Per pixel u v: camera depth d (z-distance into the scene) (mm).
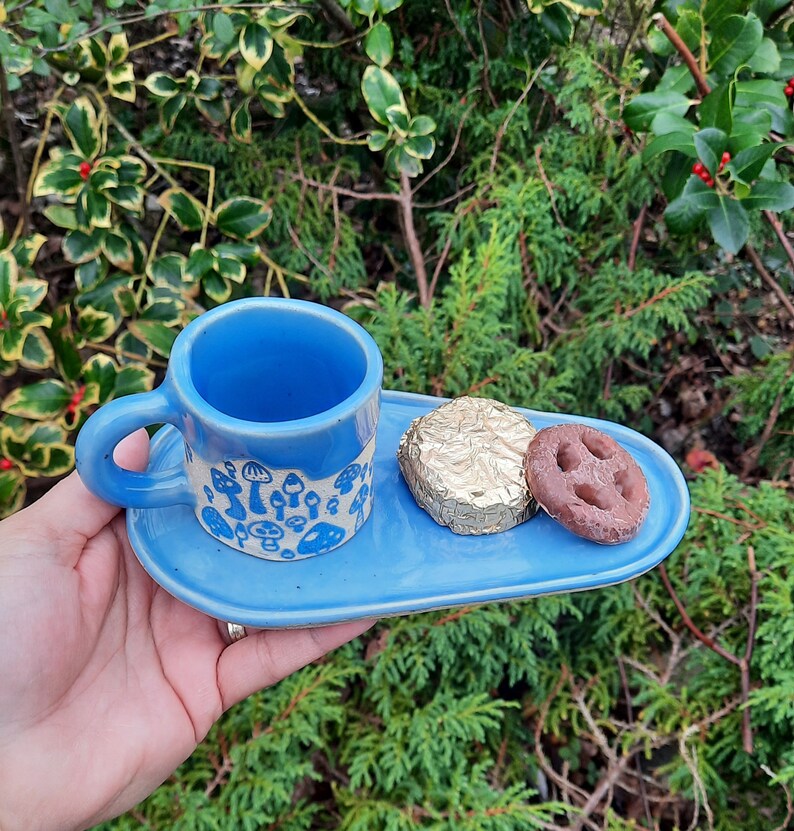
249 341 643
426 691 1053
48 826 670
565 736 1115
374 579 677
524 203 1113
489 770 1042
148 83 1140
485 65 1174
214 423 552
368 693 994
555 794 1033
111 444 594
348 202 1381
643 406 1380
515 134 1190
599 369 1223
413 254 1179
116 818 856
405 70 1168
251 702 938
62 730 690
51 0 923
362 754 930
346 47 1190
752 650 1014
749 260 1213
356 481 645
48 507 746
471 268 1048
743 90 1029
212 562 675
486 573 688
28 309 936
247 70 1126
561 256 1161
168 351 1085
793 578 957
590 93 1163
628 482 729
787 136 1036
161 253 1338
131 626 776
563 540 713
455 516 699
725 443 1379
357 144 1198
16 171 1110
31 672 661
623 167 1148
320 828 1004
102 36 1112
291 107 1294
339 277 1260
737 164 941
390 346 1041
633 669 1117
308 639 766
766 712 961
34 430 1009
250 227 1140
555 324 1257
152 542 686
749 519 1061
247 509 625
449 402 792
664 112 1020
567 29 1082
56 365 1100
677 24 1035
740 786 1029
